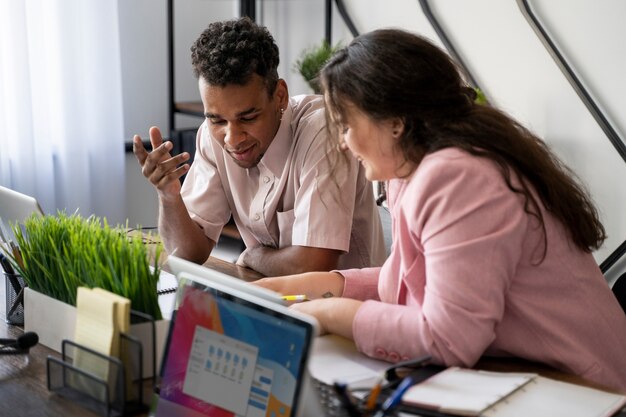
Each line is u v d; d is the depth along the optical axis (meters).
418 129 1.37
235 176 2.19
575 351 1.35
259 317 1.15
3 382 1.39
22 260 1.60
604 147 2.93
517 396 1.21
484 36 3.24
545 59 3.04
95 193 3.84
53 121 3.68
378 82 1.34
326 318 1.44
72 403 1.32
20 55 3.46
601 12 2.86
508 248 1.28
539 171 1.33
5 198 1.75
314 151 2.02
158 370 1.34
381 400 1.17
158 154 2.00
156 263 1.40
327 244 1.99
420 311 1.34
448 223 1.28
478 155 1.31
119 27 4.04
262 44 1.92
